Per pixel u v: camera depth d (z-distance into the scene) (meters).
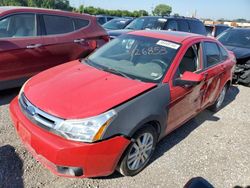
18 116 2.98
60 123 2.62
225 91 5.68
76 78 3.30
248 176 3.53
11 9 4.91
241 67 7.62
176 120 3.72
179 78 3.55
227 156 3.93
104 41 6.46
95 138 2.58
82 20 6.06
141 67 3.62
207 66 4.41
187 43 3.95
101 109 2.68
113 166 2.80
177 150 3.89
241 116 5.52
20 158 3.27
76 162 2.59
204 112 5.48
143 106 2.95
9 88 4.98
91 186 2.97
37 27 5.20
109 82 3.21
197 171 3.48
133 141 2.91
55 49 5.41
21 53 4.89
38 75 3.60
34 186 2.88
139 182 3.12
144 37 4.17
